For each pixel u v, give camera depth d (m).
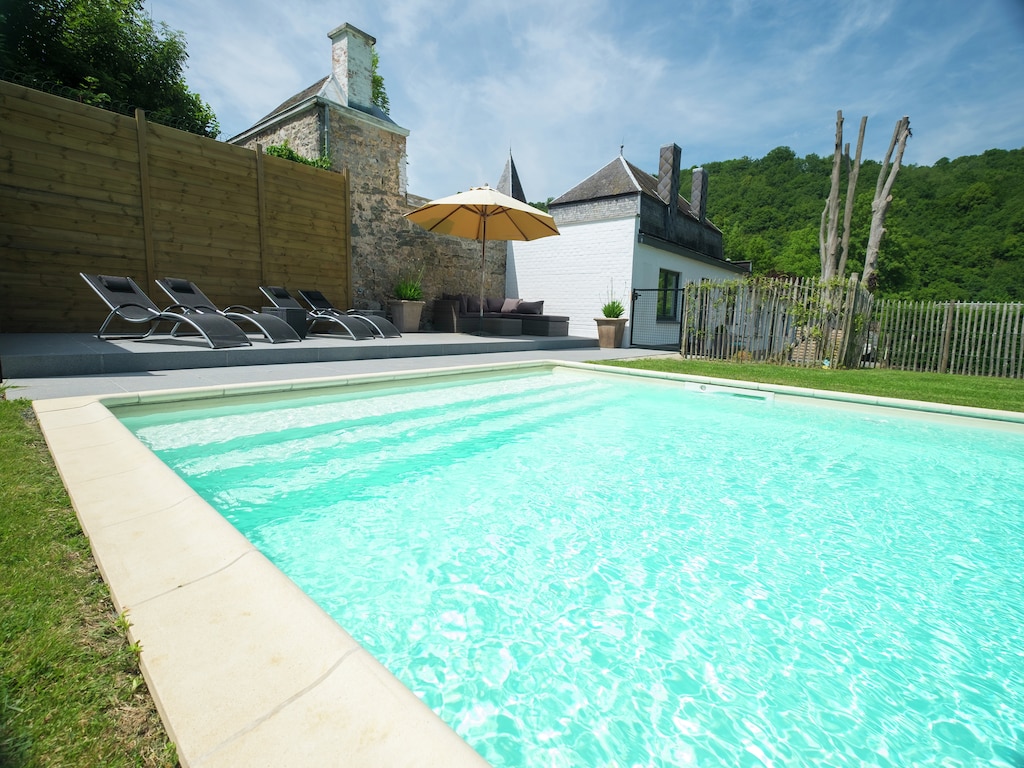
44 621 1.06
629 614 1.66
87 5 9.98
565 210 14.00
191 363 4.69
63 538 1.43
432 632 1.52
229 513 2.31
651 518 2.46
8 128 5.46
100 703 0.88
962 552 2.20
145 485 1.82
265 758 0.76
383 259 10.15
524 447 3.62
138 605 1.12
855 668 1.44
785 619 1.67
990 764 1.13
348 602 1.66
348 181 8.96
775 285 9.23
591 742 1.14
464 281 12.26
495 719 1.19
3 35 8.45
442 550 2.05
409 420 4.16
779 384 6.13
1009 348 8.82
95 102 9.36
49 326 5.84
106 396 3.17
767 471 3.26
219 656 0.97
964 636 1.61
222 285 7.38
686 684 1.34
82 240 6.03
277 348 5.32
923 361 9.68
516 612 1.64
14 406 2.83
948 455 3.72
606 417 4.68
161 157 6.64
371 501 2.53
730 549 2.17
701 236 17.47
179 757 0.77
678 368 7.48
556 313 12.85
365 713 0.86
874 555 2.16
